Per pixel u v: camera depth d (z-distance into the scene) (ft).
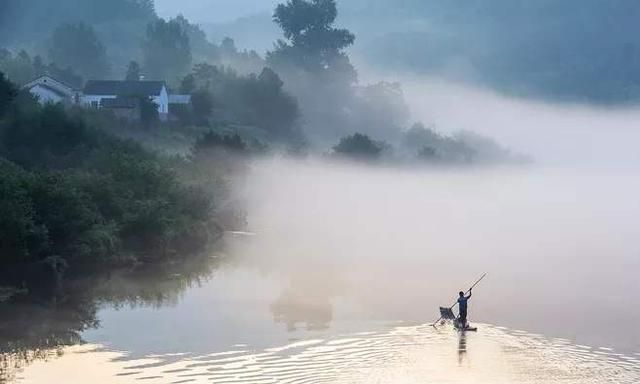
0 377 128.67
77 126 337.11
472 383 128.26
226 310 181.06
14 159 301.43
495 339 156.56
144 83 582.35
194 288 209.97
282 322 168.86
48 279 201.36
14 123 324.80
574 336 161.17
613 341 157.89
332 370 133.90
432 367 136.46
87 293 200.34
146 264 249.55
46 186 220.64
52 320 169.48
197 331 160.04
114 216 259.80
